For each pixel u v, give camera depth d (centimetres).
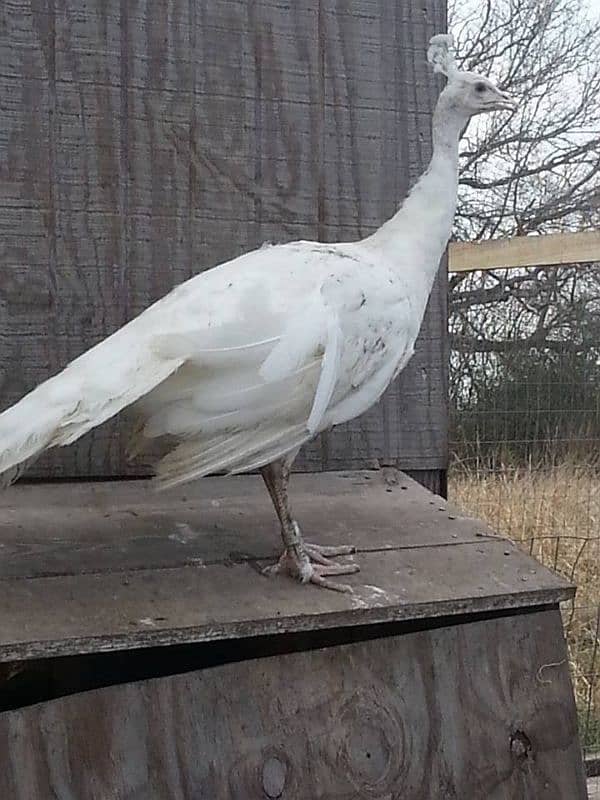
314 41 192
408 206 170
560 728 154
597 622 330
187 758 129
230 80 187
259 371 134
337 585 141
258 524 163
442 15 203
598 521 390
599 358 484
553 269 535
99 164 179
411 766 143
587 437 457
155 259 183
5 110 173
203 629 126
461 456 439
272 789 133
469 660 149
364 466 196
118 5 179
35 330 176
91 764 123
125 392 125
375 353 149
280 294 140
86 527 155
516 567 155
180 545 150
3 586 130
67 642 118
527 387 462
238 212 188
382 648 143
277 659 136
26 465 130
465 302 534
